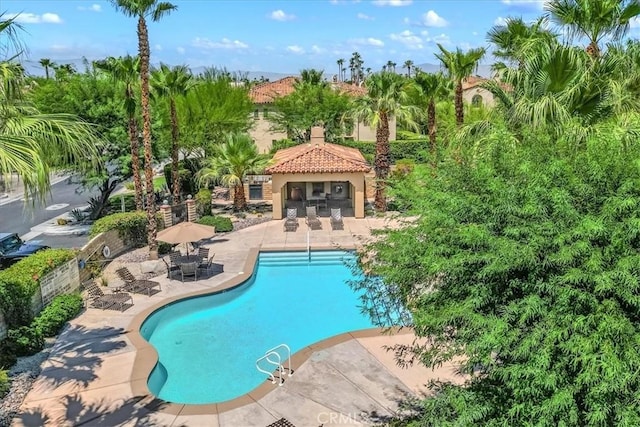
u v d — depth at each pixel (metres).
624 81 13.60
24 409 12.48
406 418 11.84
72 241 29.77
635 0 13.94
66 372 14.26
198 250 24.91
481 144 10.59
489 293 7.70
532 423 6.98
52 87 33.12
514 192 7.88
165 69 32.09
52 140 10.95
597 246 7.21
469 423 7.66
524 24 19.45
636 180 7.31
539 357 6.57
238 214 34.41
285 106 50.75
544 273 7.46
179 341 17.45
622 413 6.36
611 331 6.47
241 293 22.05
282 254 26.88
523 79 13.86
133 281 20.94
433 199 8.88
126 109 28.30
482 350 7.29
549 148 8.74
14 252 23.84
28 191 9.93
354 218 33.28
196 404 12.78
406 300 9.43
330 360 14.98
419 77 32.97
